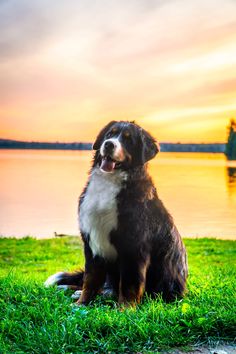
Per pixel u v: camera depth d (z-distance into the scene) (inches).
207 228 1040.2
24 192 1975.9
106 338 184.9
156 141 253.8
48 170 3607.3
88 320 196.2
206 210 1366.9
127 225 234.4
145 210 238.8
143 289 240.8
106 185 239.9
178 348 183.2
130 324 193.8
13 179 2704.2
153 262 248.7
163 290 250.8
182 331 194.5
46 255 589.9
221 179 2628.0
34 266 511.2
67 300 232.2
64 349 175.9
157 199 249.9
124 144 240.7
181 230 1010.1
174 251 252.5
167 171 3415.4
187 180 2522.1
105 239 239.0
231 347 185.9
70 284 277.1
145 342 184.4
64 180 2630.4
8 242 711.1
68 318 197.6
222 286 269.3
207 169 3767.2
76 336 182.7
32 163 4985.2
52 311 209.9
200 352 180.7
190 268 453.4
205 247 661.3
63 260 553.9
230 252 616.4
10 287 242.2
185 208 1409.9
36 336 184.1
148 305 226.7
